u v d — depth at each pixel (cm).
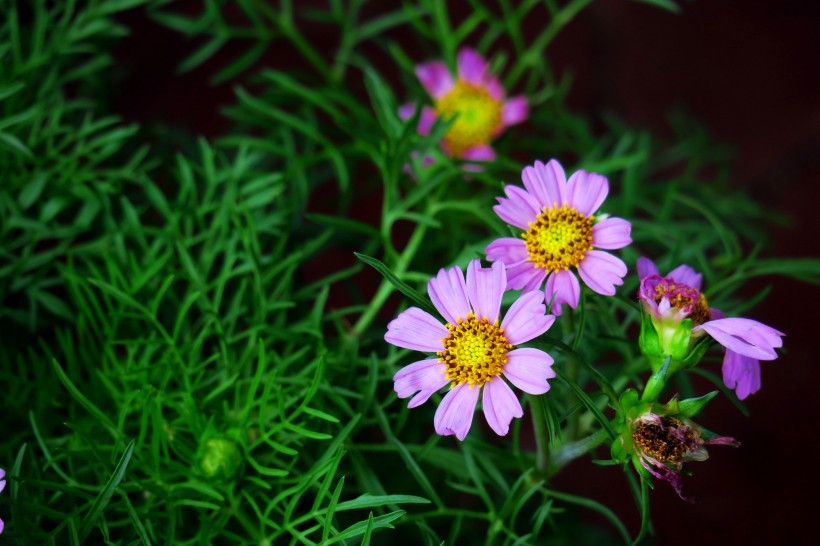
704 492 77
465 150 56
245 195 49
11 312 46
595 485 75
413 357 47
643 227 49
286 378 43
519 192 40
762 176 86
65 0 56
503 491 44
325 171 55
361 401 44
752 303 45
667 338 39
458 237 51
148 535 42
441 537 49
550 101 59
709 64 89
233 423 43
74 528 40
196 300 45
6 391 46
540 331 39
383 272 39
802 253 84
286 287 46
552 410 41
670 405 38
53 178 48
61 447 44
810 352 81
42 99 49
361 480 43
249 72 80
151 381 44
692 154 65
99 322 49
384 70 82
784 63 89
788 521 77
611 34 88
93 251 47
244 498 44
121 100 77
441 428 38
